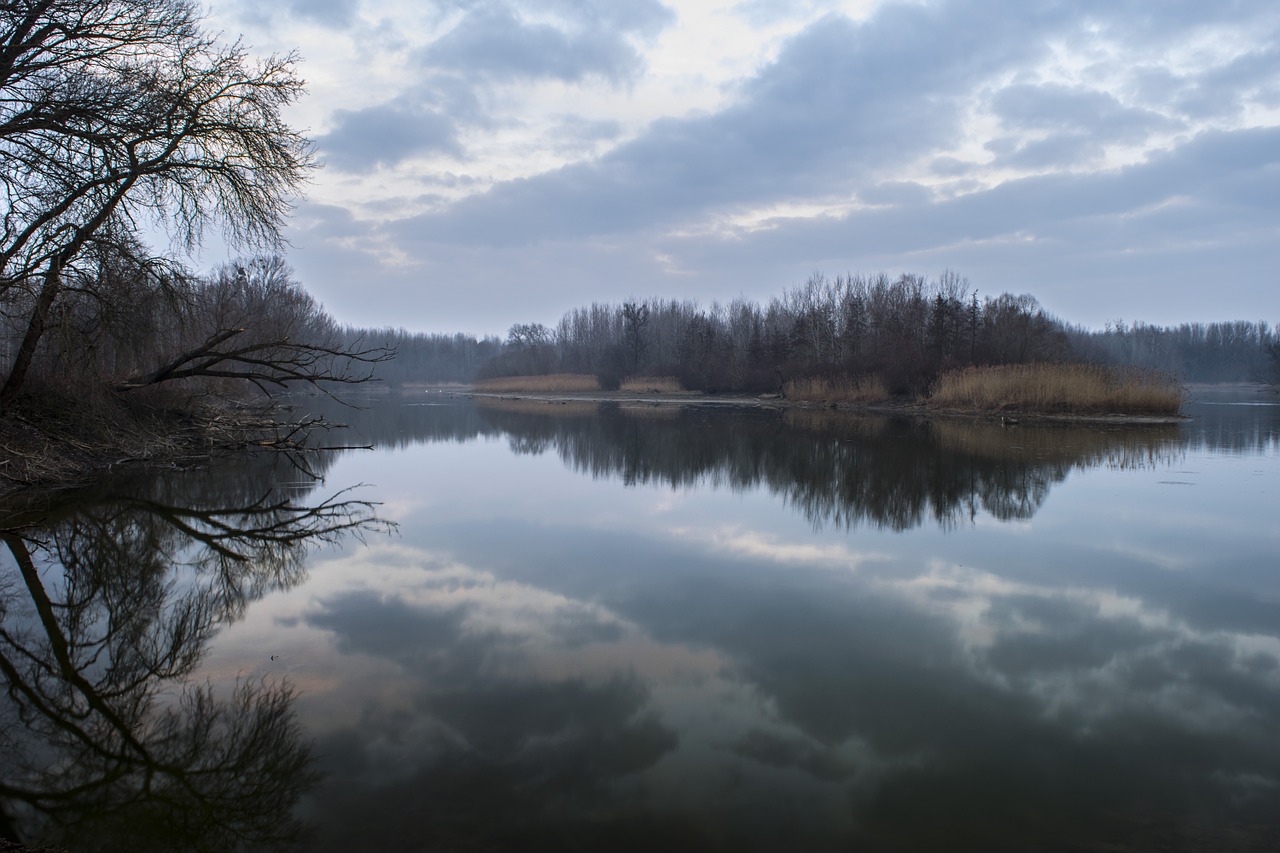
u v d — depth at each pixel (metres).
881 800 3.64
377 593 6.99
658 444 20.70
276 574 7.61
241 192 13.14
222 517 10.38
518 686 4.93
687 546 8.85
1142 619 6.32
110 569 7.73
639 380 58.16
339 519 10.41
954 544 8.93
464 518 10.52
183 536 9.21
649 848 3.25
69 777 3.86
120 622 6.19
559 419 31.39
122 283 12.09
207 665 5.27
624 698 4.77
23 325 12.94
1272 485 12.84
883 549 8.70
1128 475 13.93
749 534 9.48
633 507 11.38
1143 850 3.28
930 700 4.79
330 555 8.39
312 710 4.58
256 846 3.27
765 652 5.57
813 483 13.48
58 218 11.52
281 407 33.97
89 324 12.53
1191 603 6.75
